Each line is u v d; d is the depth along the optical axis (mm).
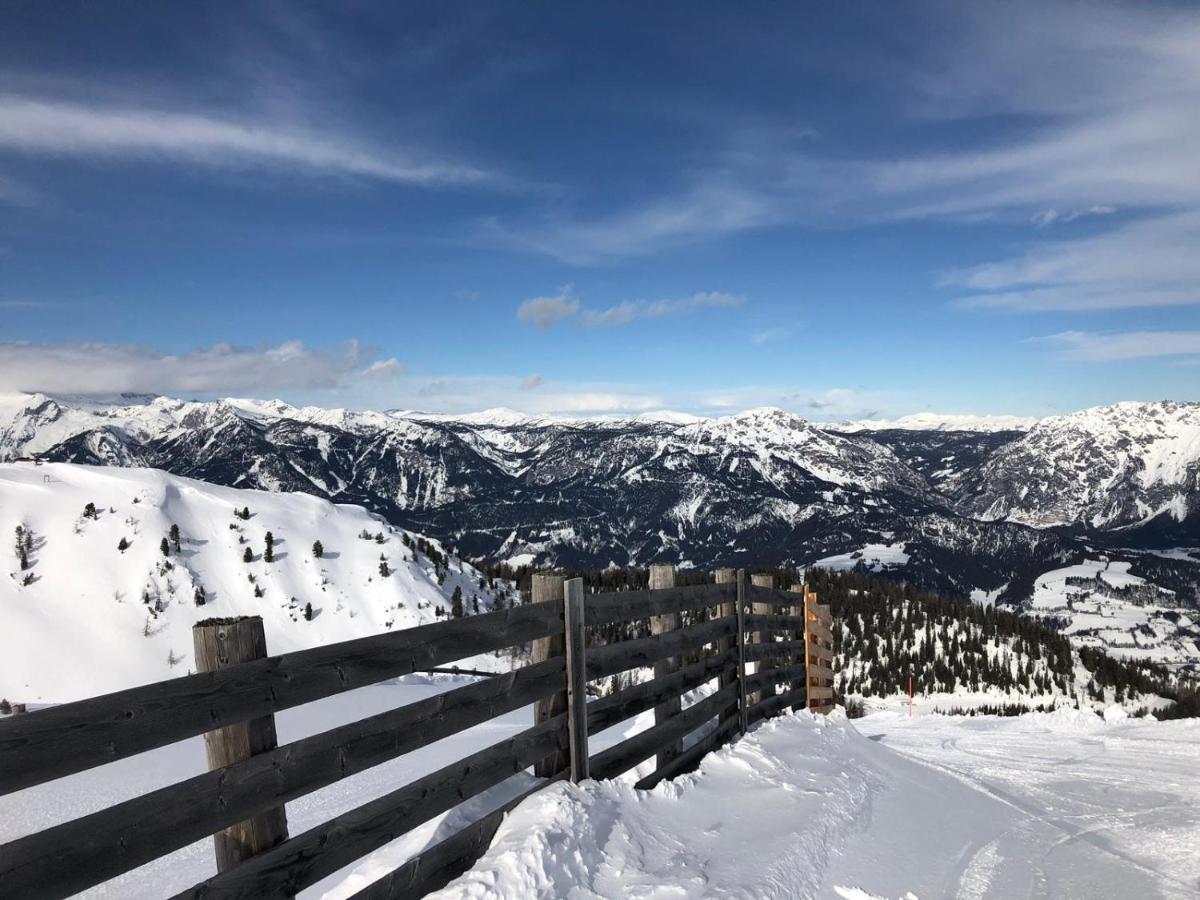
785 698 9188
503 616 4426
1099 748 10953
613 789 4965
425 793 3721
